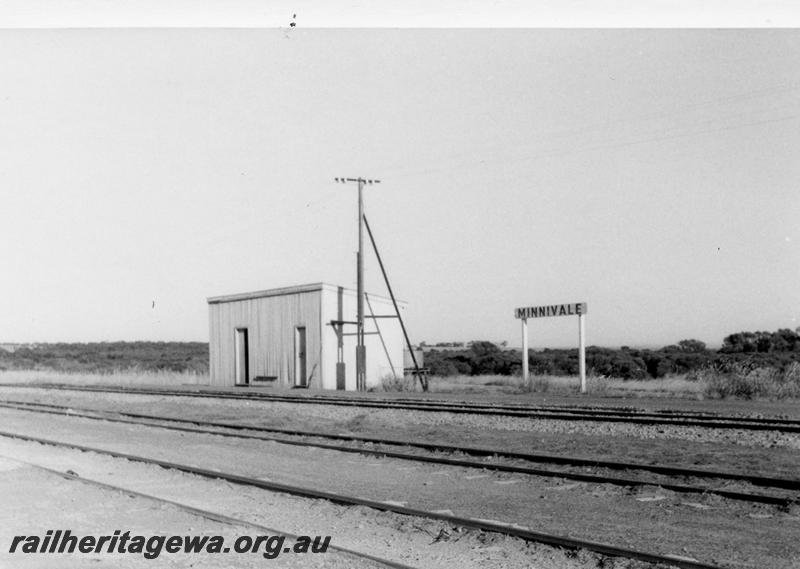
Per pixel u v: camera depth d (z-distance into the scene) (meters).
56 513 10.52
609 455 14.84
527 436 17.98
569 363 54.16
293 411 25.67
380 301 41.31
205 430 20.12
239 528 9.42
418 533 9.04
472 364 60.44
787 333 47.28
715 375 29.09
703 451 14.93
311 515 10.14
